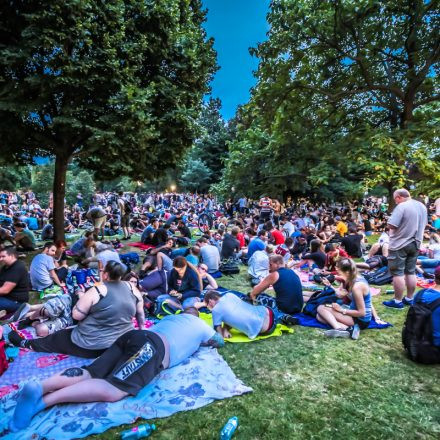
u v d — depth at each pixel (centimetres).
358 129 1161
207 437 228
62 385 254
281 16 1129
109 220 1462
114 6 774
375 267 741
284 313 462
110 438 226
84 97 789
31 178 3781
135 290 360
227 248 849
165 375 300
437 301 331
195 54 953
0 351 309
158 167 1048
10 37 742
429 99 1084
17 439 221
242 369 322
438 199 1097
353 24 1073
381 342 385
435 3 981
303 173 1337
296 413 254
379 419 248
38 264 572
